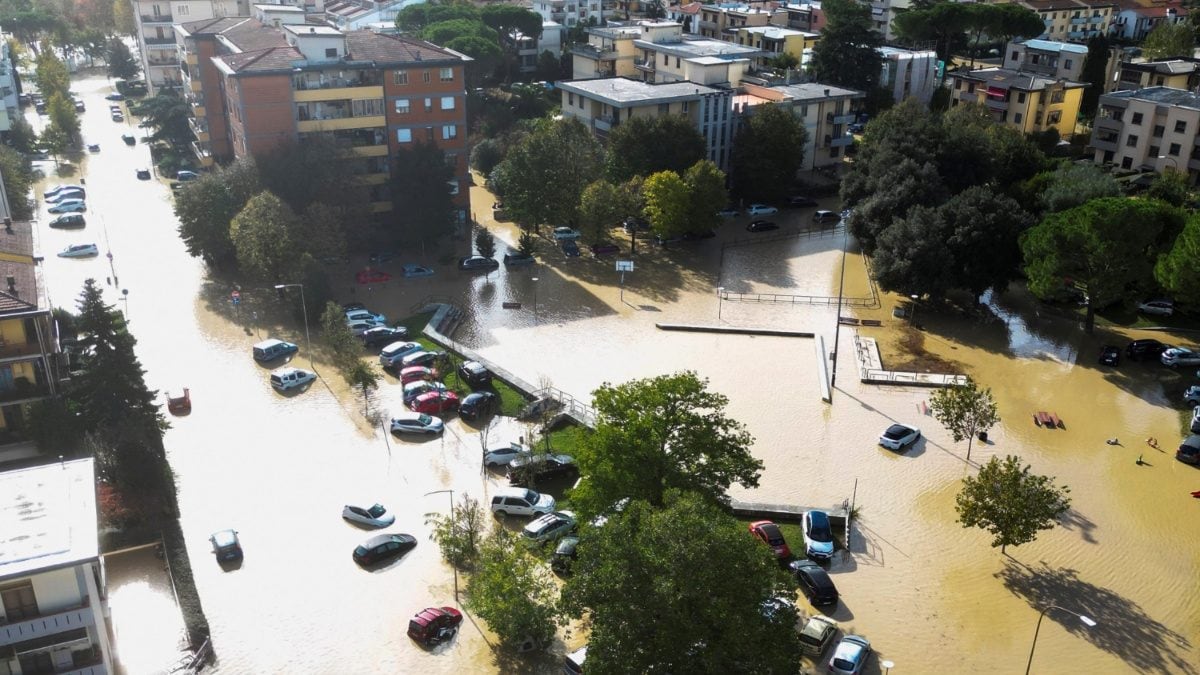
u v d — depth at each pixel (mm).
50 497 46906
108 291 106000
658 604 43000
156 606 57625
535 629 52844
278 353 91312
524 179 119562
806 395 85875
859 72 176125
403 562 62125
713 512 48438
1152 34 198000
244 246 100750
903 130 123188
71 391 72750
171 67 179625
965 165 120688
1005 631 55781
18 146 154875
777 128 134125
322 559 62219
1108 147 148000
